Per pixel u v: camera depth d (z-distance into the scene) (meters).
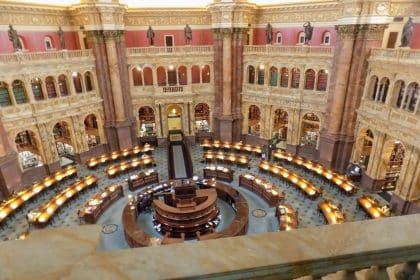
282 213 19.31
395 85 20.47
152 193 21.72
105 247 18.12
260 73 31.02
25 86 23.75
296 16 28.28
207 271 2.03
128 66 30.16
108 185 24.75
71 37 29.00
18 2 23.41
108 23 27.19
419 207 19.25
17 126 23.72
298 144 29.91
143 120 35.38
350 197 22.59
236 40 29.72
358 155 25.55
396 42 23.97
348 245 2.31
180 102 31.94
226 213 21.34
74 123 27.91
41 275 1.92
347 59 23.59
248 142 33.62
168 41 31.77
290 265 2.15
